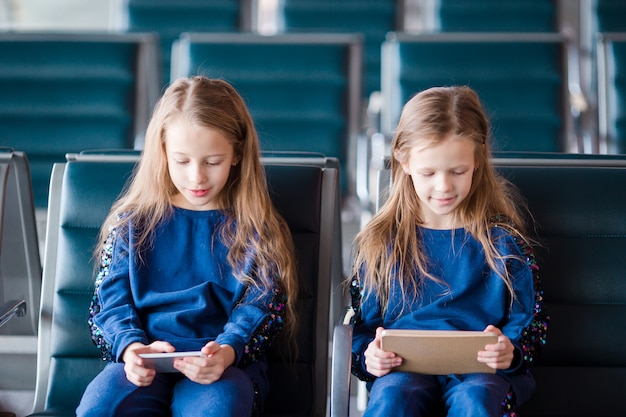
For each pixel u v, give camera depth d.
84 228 2.36
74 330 2.32
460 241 2.20
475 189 2.22
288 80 3.76
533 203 2.31
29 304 2.64
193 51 3.79
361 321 2.22
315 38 3.78
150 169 2.24
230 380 1.97
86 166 2.40
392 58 3.78
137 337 2.06
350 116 3.75
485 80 3.76
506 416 1.98
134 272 2.20
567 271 2.28
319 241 2.33
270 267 2.20
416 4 5.26
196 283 2.21
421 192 2.11
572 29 5.14
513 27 4.92
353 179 3.74
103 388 1.97
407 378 1.99
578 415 2.27
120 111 3.72
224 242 2.23
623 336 2.26
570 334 2.27
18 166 2.51
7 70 3.73
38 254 2.60
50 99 3.73
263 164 2.39
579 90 4.13
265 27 5.66
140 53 3.74
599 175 2.33
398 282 2.20
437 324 2.14
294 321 2.28
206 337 2.16
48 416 2.16
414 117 2.11
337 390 2.00
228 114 2.16
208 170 2.14
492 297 2.17
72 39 3.75
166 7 4.92
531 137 3.77
